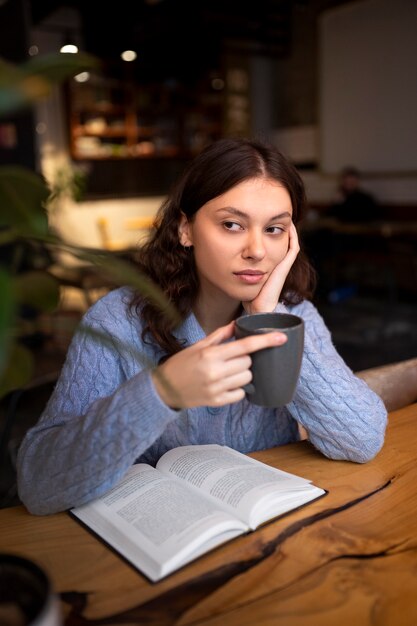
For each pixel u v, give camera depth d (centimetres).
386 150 718
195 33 670
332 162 789
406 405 149
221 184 100
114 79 776
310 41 792
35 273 58
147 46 726
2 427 278
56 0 611
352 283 733
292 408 111
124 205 820
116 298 121
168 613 68
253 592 71
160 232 117
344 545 81
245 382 76
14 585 49
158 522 82
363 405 109
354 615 67
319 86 787
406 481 100
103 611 68
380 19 694
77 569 76
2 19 451
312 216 724
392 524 86
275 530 84
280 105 859
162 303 52
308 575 74
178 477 97
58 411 106
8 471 233
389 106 704
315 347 111
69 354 113
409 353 445
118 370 115
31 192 50
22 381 53
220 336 81
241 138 106
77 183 614
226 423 122
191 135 865
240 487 91
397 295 687
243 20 665
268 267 105
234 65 829
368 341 481
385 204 727
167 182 849
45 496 90
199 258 107
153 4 626
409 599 70
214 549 79
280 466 106
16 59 457
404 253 641
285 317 80
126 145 812
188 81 830
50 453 92
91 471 87
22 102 40
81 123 778
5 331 36
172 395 78
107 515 86
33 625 43
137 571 75
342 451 107
